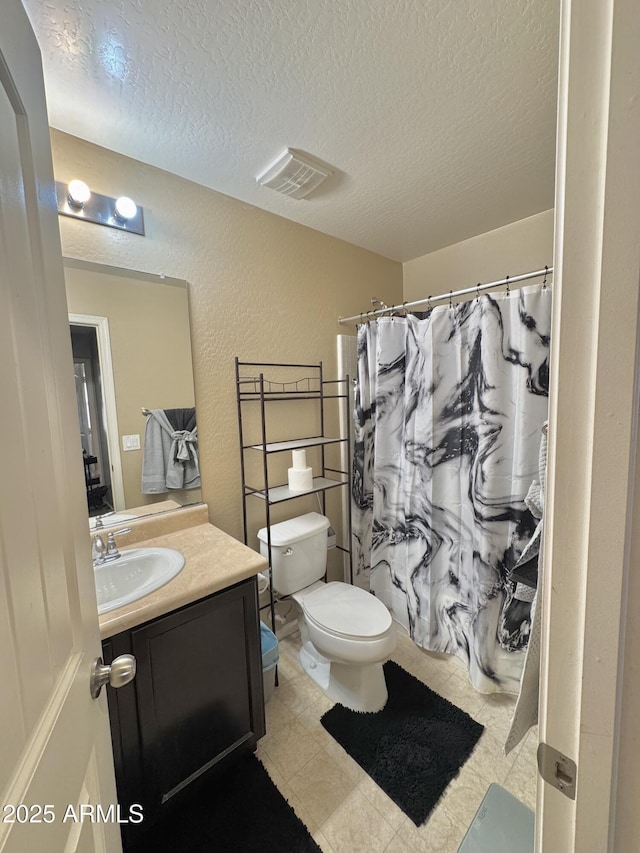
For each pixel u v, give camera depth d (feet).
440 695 5.23
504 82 3.48
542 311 4.89
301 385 6.63
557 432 1.34
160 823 3.63
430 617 6.05
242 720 4.13
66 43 2.99
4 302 1.47
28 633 1.46
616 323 1.17
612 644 1.25
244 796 3.87
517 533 5.15
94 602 2.35
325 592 5.72
